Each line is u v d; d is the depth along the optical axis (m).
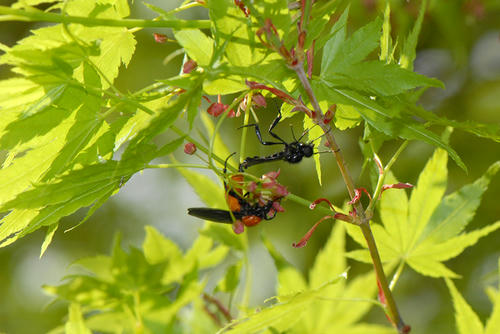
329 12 0.47
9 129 0.46
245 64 0.46
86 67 0.47
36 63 0.46
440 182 0.49
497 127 0.47
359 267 0.65
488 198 0.62
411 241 0.49
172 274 0.51
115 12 0.47
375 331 0.50
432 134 0.47
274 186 0.47
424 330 0.66
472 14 0.58
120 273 0.51
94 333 0.52
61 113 0.47
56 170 0.47
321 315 0.50
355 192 0.47
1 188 0.47
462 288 0.65
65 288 0.50
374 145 0.48
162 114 0.46
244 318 0.47
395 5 0.53
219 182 0.51
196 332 0.51
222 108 0.47
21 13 0.46
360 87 0.47
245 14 0.46
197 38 0.47
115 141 0.47
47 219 0.47
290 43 0.47
